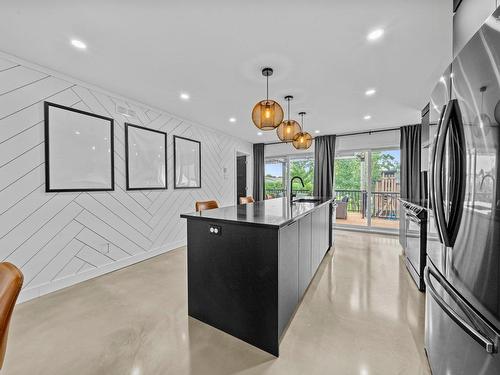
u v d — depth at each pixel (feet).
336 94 10.10
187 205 14.26
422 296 7.66
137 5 5.07
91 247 9.26
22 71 7.31
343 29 5.90
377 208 17.61
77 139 8.72
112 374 4.62
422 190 13.89
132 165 10.84
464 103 3.44
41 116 7.76
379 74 8.29
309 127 15.96
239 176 23.26
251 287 5.44
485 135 2.97
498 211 2.75
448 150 3.90
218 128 16.48
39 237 7.78
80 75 8.41
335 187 18.97
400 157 15.70
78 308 7.00
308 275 7.94
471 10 4.13
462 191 3.49
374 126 15.61
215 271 5.98
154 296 7.74
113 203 10.09
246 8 5.19
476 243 3.17
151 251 11.91
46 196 7.93
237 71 8.09
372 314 6.64
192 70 8.04
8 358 4.99
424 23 5.64
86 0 4.91
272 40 6.36
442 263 4.20
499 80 2.69
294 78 8.61
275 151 21.38
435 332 4.40
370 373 4.62
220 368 4.76
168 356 5.08
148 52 6.92
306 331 5.89
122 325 6.16
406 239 10.30
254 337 5.41
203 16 5.44
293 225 6.29
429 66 7.73
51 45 6.56
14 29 5.85
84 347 5.34
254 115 7.32
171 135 13.12
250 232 5.42
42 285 7.83
